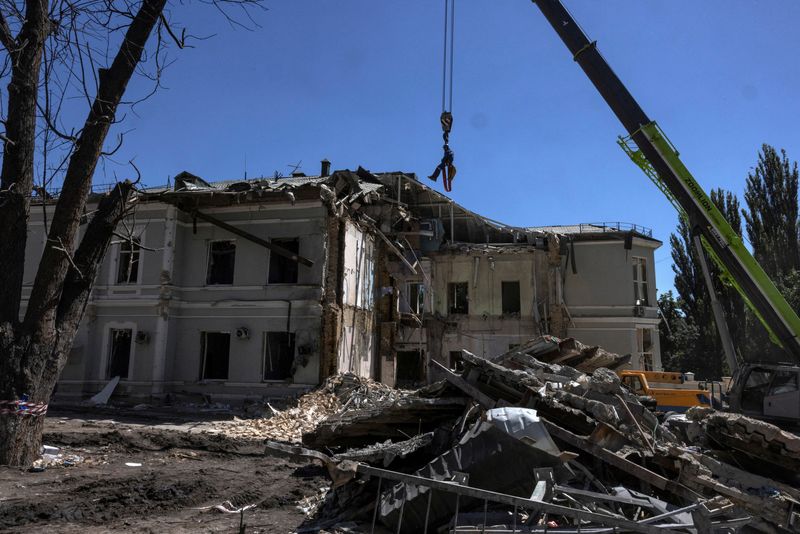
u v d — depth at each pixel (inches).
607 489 225.6
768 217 1218.6
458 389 307.1
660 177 593.3
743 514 212.7
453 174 516.4
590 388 288.2
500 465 214.8
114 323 818.8
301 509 274.2
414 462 279.7
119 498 281.1
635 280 1117.7
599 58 595.2
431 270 1132.5
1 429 343.3
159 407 743.7
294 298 790.5
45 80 322.3
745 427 271.0
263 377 786.2
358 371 911.0
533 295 1102.4
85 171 365.7
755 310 541.0
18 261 358.9
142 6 377.1
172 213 824.3
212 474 351.3
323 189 787.4
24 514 247.8
